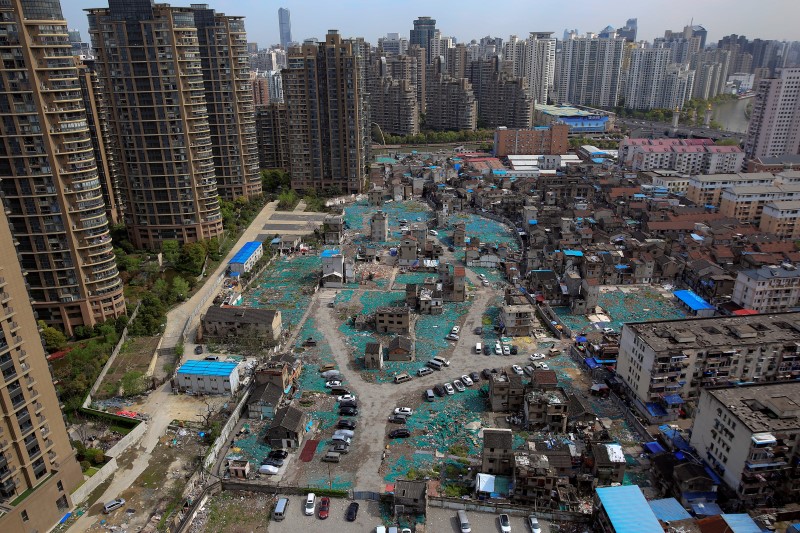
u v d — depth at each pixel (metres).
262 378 126.06
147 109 193.75
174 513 94.25
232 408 121.81
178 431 115.25
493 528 89.25
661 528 81.19
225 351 147.00
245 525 92.56
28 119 132.75
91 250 148.62
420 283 189.75
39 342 89.31
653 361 113.62
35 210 139.75
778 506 91.81
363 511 94.81
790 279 158.50
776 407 92.75
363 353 146.25
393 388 130.38
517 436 112.06
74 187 142.50
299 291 185.88
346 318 166.25
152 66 188.88
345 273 192.12
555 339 152.00
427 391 127.00
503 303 174.75
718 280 171.00
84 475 100.00
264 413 120.31
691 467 95.31
